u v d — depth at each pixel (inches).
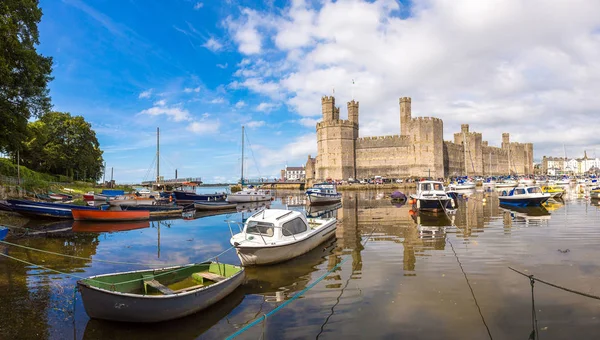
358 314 357.7
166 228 973.2
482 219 984.9
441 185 1266.0
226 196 1817.2
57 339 313.4
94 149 3218.5
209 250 683.4
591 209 1174.3
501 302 375.2
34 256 623.5
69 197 1674.5
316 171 4281.5
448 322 333.1
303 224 632.4
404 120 4320.9
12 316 358.9
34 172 2100.1
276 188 4456.2
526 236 714.8
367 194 2476.6
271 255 535.2
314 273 502.6
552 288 412.8
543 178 4151.1
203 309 372.8
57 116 2598.4
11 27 912.9
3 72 866.8
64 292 431.2
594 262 514.3
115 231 920.3
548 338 299.1
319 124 4210.1
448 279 452.4
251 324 337.7
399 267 514.6
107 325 339.6
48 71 1117.7
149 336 323.0
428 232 793.6
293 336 316.8
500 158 5590.6
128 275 388.2
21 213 1046.4
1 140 1070.4
